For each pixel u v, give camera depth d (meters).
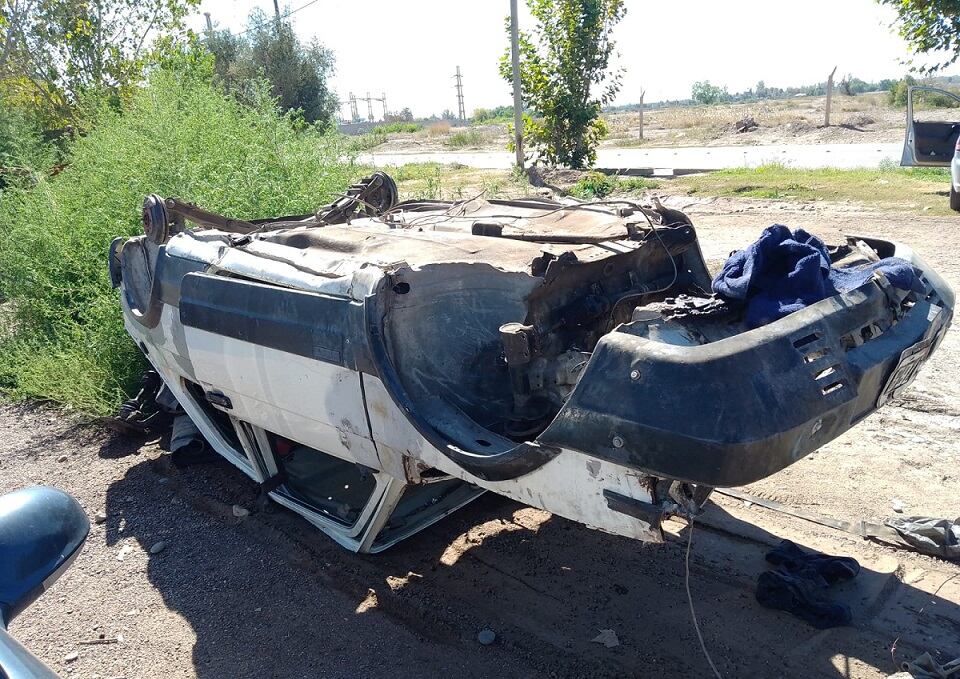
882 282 3.22
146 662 3.77
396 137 44.25
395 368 3.53
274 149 9.62
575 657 3.48
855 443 5.11
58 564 2.29
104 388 6.85
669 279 4.53
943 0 14.51
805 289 3.32
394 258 4.01
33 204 8.91
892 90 39.62
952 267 8.52
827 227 11.05
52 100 18.66
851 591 3.72
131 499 5.38
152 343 5.22
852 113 33.47
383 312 3.50
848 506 4.41
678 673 3.33
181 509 5.20
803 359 2.76
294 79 27.84
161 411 6.27
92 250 8.16
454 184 17.19
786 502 4.51
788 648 3.41
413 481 3.72
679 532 4.33
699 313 3.41
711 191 14.65
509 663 3.51
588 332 4.00
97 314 7.24
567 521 4.61
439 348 3.68
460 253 4.12
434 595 4.02
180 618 4.08
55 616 4.18
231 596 4.22
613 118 48.94
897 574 3.80
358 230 4.85
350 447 3.89
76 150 11.34
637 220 4.70
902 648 3.34
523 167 18.75
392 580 4.19
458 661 3.56
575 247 4.28
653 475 2.71
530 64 19.42
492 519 4.71
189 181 8.41
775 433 2.59
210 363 4.49
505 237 4.57
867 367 2.94
